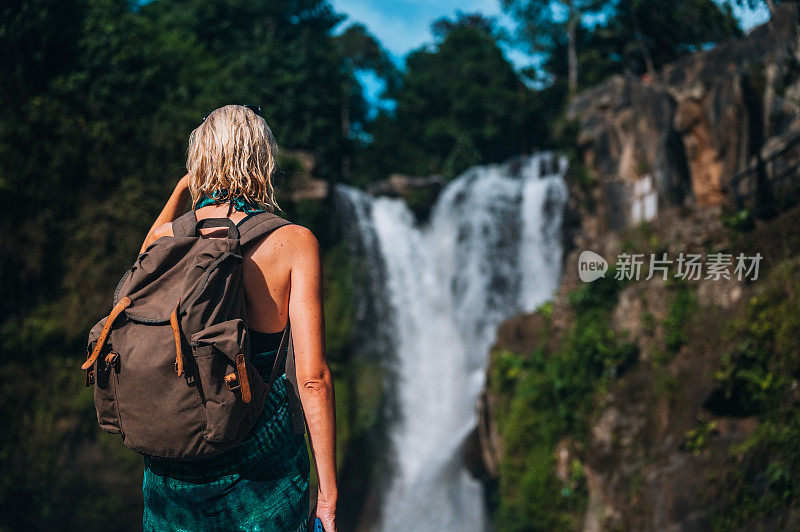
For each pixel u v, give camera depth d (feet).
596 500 37.17
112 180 55.93
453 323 81.87
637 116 59.82
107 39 58.34
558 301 49.06
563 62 158.10
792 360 27.43
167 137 59.16
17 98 51.75
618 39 126.11
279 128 100.78
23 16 51.88
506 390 49.75
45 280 51.85
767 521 25.34
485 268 80.64
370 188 90.58
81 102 55.42
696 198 47.93
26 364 50.11
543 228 76.18
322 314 4.21
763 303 30.40
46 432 50.19
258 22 116.78
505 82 161.79
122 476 52.85
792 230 32.48
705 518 28.35
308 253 4.26
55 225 52.75
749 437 28.78
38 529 49.65
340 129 113.39
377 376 75.46
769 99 41.16
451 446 66.03
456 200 87.66
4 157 50.08
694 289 38.22
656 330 39.09
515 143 164.14
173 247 3.87
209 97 68.64
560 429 42.24
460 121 158.10
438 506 63.41
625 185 60.49
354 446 70.79
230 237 4.08
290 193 73.10
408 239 86.28
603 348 40.45
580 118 66.54
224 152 4.40
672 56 113.60
